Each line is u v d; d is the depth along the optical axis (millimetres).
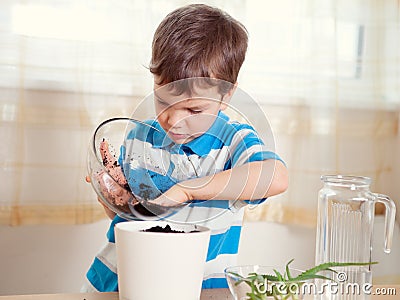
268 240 2061
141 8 1927
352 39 2148
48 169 1871
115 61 1916
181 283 894
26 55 1846
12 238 1846
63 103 1878
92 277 1374
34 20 1853
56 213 1880
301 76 2086
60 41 1872
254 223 2045
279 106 2080
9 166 1843
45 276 1875
